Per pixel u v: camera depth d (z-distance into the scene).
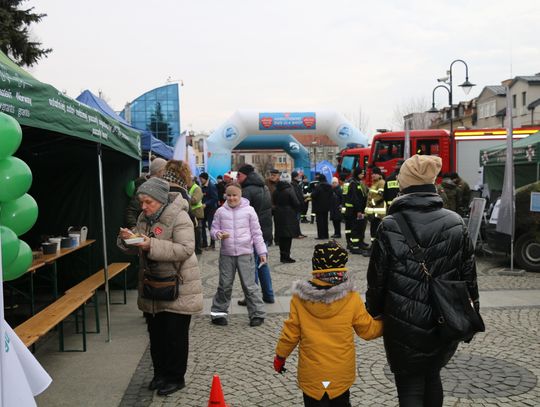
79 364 5.23
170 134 34.72
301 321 3.15
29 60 18.88
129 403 4.27
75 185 8.41
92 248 8.43
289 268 10.58
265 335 6.11
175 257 4.20
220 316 6.54
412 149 18.58
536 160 10.60
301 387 3.18
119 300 8.03
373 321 3.17
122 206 8.45
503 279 9.06
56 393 4.51
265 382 4.68
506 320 6.51
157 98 34.53
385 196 10.95
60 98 4.44
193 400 4.32
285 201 11.07
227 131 26.27
